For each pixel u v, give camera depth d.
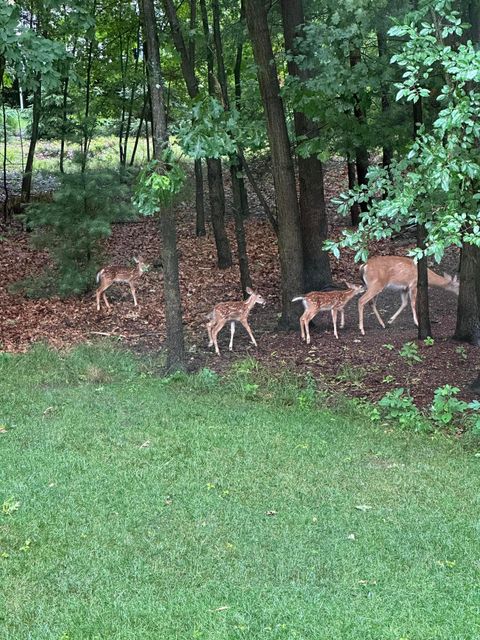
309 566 3.46
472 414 5.69
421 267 7.21
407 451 5.01
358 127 7.39
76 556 3.54
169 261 6.63
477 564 3.48
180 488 4.32
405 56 4.15
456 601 3.17
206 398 6.07
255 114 8.19
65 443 5.02
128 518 3.93
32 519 3.90
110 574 3.39
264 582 3.32
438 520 3.94
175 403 5.90
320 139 7.24
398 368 6.71
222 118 6.35
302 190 8.83
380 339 7.55
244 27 8.92
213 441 5.08
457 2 5.90
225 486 4.36
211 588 3.28
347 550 3.60
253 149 8.42
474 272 7.13
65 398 6.02
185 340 7.89
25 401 5.93
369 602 3.16
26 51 5.89
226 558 3.53
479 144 4.59
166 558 3.53
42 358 7.09
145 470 4.57
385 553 3.58
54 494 4.21
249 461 4.74
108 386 6.39
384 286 7.84
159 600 3.18
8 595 3.23
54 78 6.16
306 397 6.04
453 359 6.82
